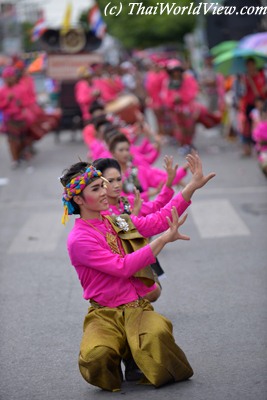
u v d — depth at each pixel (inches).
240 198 601.0
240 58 800.9
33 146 980.6
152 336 257.1
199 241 479.2
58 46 1136.8
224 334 319.6
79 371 290.5
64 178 264.7
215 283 392.2
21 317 358.6
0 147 1110.4
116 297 264.1
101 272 262.7
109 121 525.3
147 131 510.0
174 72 866.1
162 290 385.1
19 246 493.4
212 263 429.1
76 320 350.0
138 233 269.3
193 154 272.8
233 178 692.1
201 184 272.7
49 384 279.7
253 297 366.9
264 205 570.6
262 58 781.9
